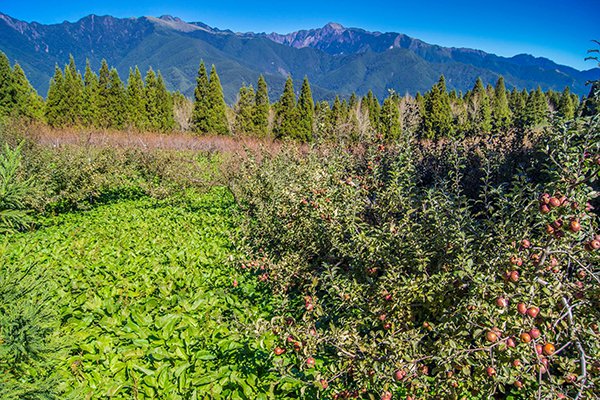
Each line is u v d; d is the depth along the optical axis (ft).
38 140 57.98
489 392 7.38
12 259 19.70
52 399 7.95
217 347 12.30
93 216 32.07
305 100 102.12
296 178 21.83
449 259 10.25
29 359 7.64
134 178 47.42
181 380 10.64
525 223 8.78
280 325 10.44
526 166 19.07
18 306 7.50
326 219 13.82
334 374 9.20
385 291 9.65
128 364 11.32
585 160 7.05
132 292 16.29
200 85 115.24
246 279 17.21
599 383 6.87
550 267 7.76
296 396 10.16
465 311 7.88
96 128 104.17
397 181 13.35
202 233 25.70
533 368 7.60
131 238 24.79
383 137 22.93
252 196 27.35
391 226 11.04
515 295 7.38
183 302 14.74
